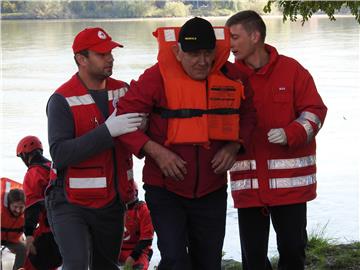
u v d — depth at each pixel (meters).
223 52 5.01
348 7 7.27
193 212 5.11
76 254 5.34
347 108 21.77
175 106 4.91
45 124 17.48
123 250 7.87
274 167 5.65
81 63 5.45
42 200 7.32
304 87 5.62
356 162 15.17
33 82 23.56
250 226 5.81
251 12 5.67
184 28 4.82
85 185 5.41
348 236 9.70
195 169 4.97
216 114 4.96
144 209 7.77
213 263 5.18
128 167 5.61
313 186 5.73
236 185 5.73
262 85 5.62
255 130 5.63
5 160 13.29
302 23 7.34
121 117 4.99
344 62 28.05
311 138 5.53
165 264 4.95
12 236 7.43
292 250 5.72
